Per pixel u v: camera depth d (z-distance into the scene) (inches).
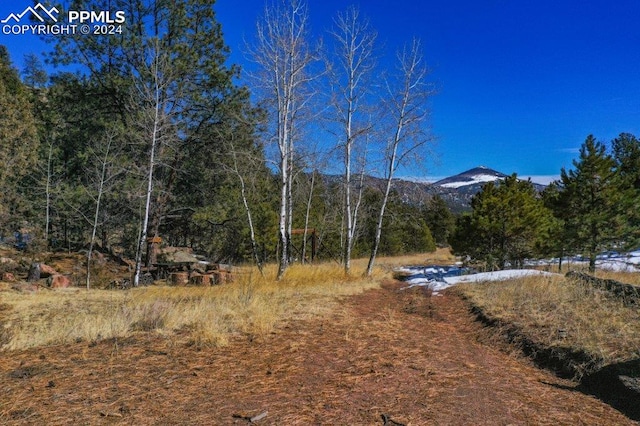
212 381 161.2
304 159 634.8
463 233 659.4
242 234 890.1
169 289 476.4
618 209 552.7
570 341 210.2
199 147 789.9
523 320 263.0
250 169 637.3
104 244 901.8
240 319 267.1
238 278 538.6
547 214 697.6
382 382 165.5
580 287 321.1
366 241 1334.9
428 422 130.7
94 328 229.1
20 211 733.9
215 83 726.5
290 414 133.5
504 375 183.8
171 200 820.6
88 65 725.3
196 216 792.3
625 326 222.2
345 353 204.2
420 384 165.2
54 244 893.2
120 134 673.6
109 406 135.0
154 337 222.5
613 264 654.5
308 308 315.9
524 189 730.2
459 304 363.6
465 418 134.8
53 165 820.0
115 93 730.8
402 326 275.6
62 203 733.9
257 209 875.4
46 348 202.5
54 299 391.9
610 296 294.8
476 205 725.9
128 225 787.4
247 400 144.0
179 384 156.9
